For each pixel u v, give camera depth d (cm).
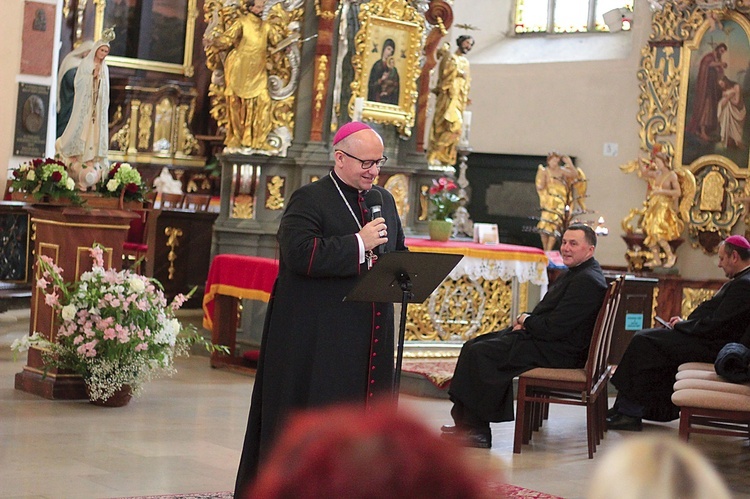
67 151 842
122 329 768
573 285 725
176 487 567
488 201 1636
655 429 843
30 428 697
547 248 1430
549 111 1595
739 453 770
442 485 105
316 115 1084
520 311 1047
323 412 113
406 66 1145
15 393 814
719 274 1409
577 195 1464
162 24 1698
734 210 1402
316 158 1079
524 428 750
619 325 996
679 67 1455
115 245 812
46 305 811
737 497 627
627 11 1549
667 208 1408
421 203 1191
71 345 786
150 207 848
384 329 464
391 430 108
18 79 1353
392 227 491
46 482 564
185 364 1017
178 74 1714
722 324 797
